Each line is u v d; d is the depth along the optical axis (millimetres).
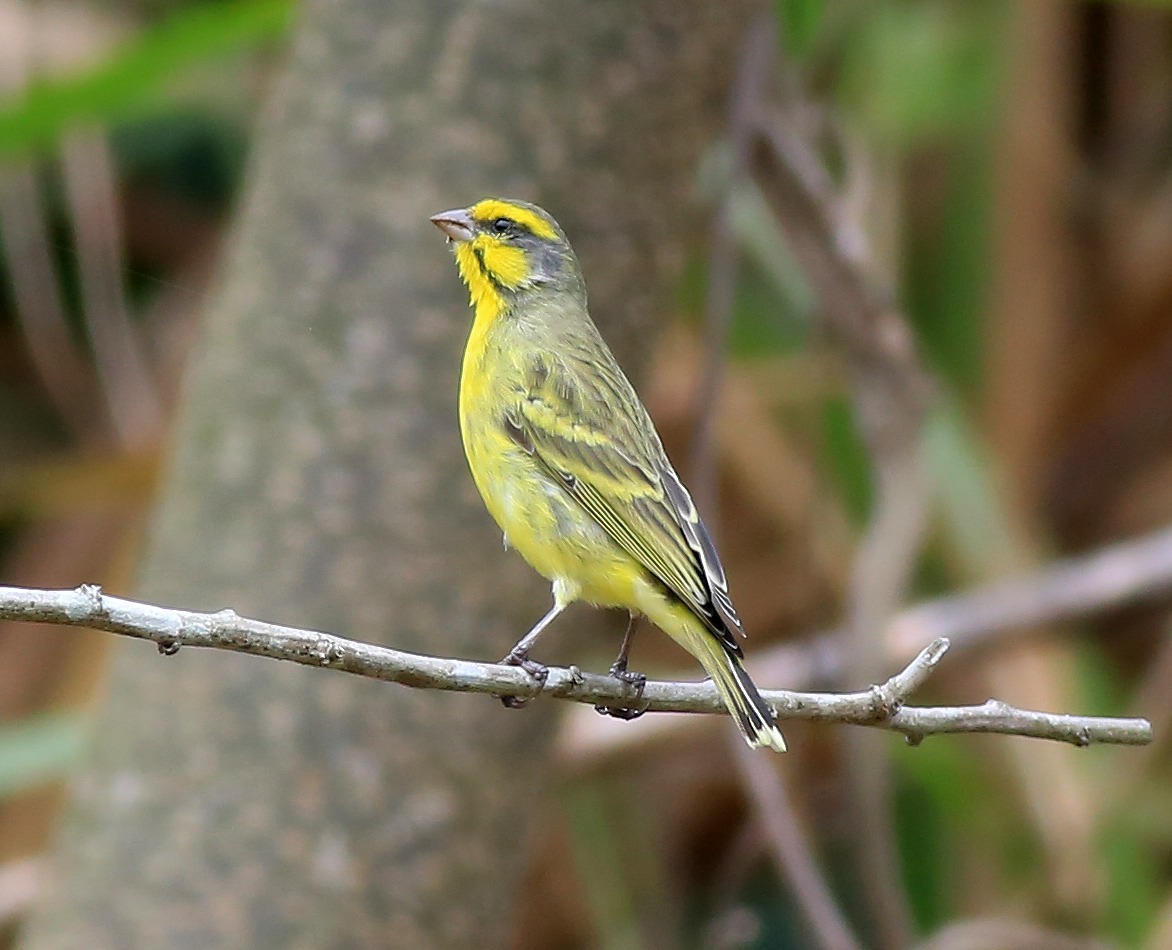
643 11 10055
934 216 14828
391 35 10078
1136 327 14711
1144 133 16047
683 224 10570
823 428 13547
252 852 9539
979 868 13273
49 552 13547
